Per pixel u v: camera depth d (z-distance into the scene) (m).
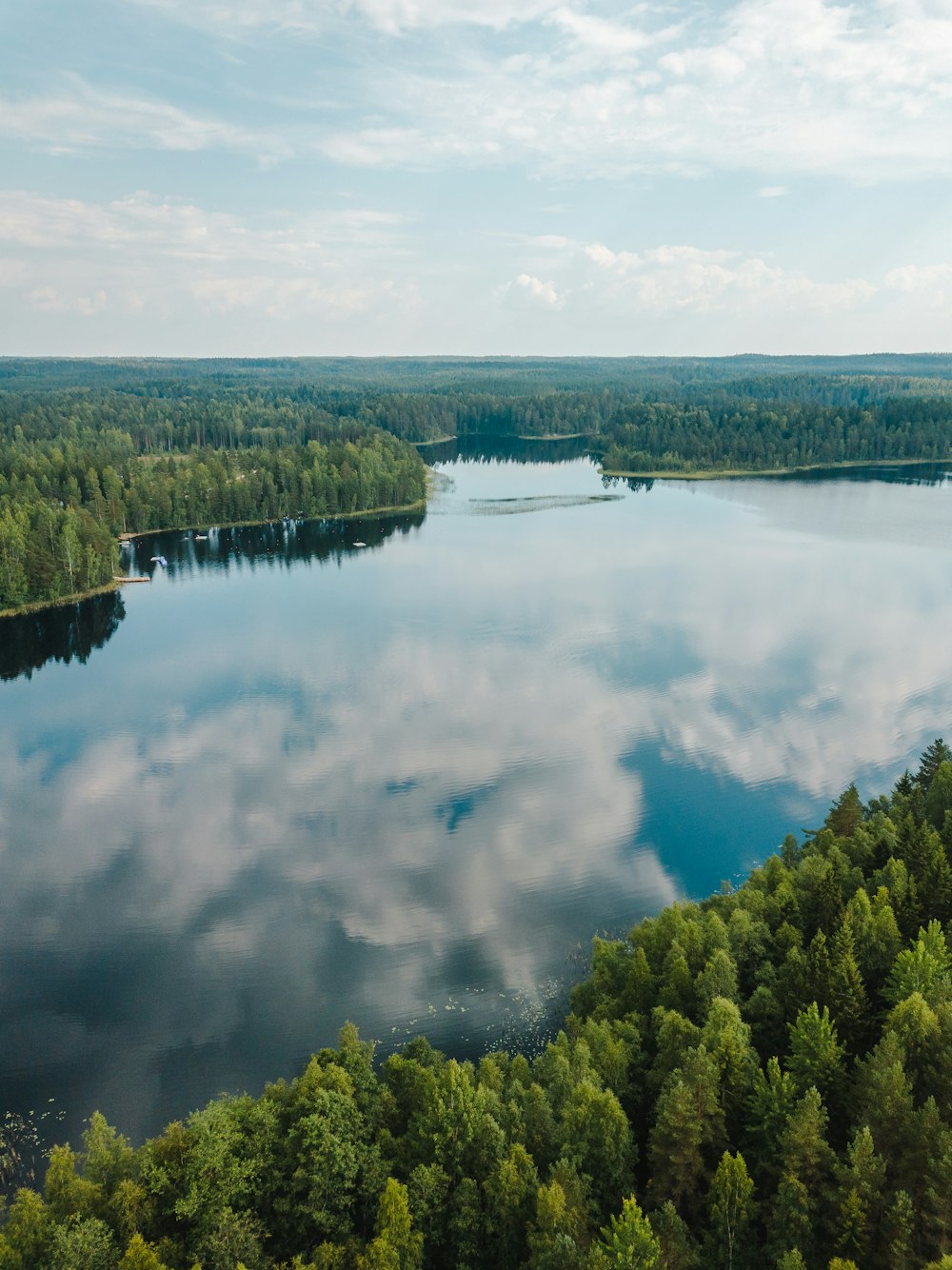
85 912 101.56
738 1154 51.78
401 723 152.75
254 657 189.62
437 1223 52.47
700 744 140.75
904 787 104.38
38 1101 74.62
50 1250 47.62
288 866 109.69
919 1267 47.59
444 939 94.12
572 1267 47.19
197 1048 80.12
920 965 64.50
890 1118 53.00
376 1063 76.19
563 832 115.31
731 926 74.62
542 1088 60.53
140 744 147.50
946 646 184.38
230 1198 51.66
